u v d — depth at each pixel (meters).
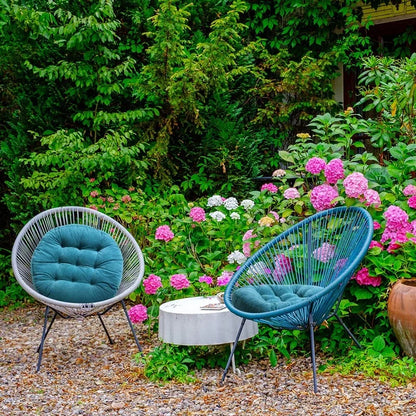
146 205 5.14
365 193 3.46
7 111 5.94
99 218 4.21
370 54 6.89
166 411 2.80
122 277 3.95
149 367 3.34
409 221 3.58
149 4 6.04
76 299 3.68
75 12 5.48
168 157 6.04
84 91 5.50
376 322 3.63
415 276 3.51
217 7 6.29
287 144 7.05
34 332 4.46
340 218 3.54
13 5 5.00
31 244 3.98
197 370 3.41
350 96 7.26
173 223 4.98
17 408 2.90
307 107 6.99
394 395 2.85
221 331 3.26
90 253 3.90
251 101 6.81
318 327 3.49
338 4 7.00
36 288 3.71
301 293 3.24
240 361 3.47
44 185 5.08
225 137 5.91
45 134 5.34
